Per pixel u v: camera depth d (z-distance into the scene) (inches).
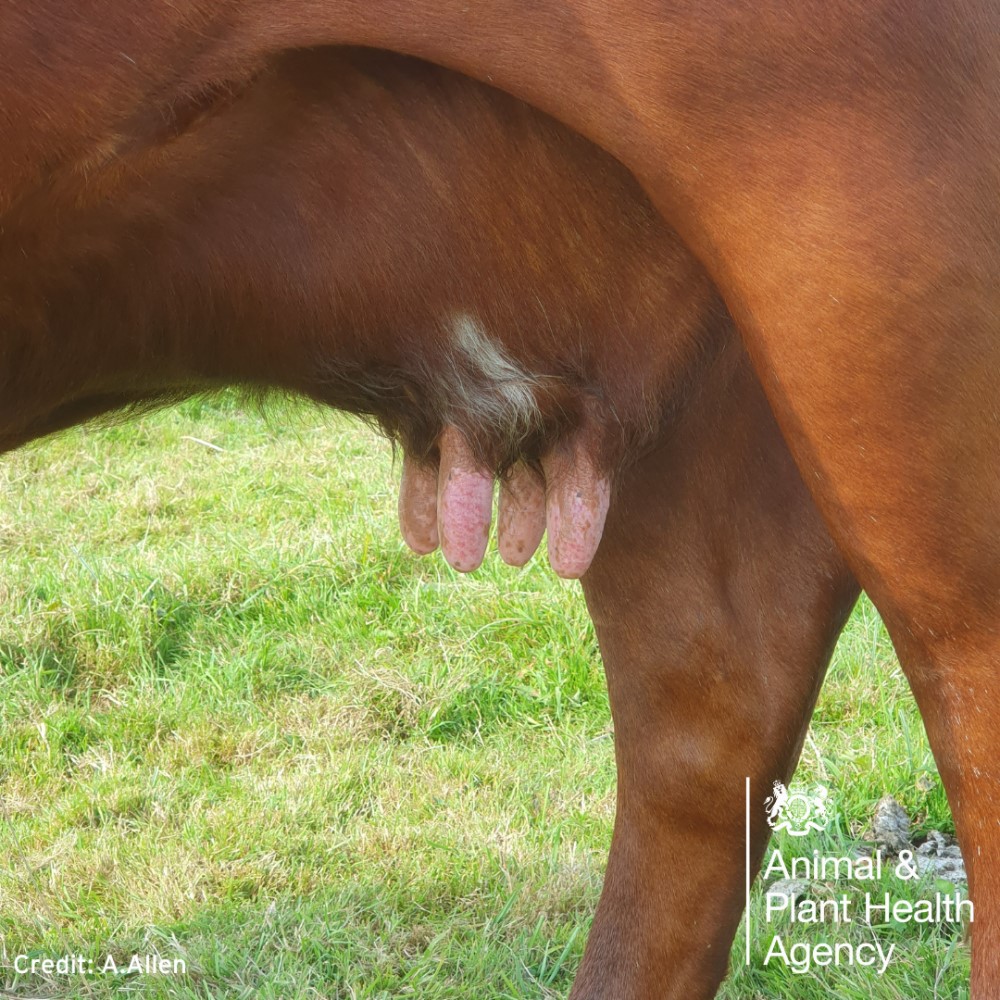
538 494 96.6
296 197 78.2
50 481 267.4
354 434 287.3
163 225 76.2
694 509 106.5
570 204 82.1
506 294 84.3
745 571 108.1
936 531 73.9
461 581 218.4
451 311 84.1
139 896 150.7
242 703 191.6
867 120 68.5
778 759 109.4
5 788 176.7
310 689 197.0
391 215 80.1
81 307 78.4
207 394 90.7
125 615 209.8
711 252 72.3
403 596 214.5
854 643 193.9
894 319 70.2
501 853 155.5
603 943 113.1
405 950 141.0
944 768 79.4
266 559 225.1
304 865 155.7
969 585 74.9
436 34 68.9
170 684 197.0
